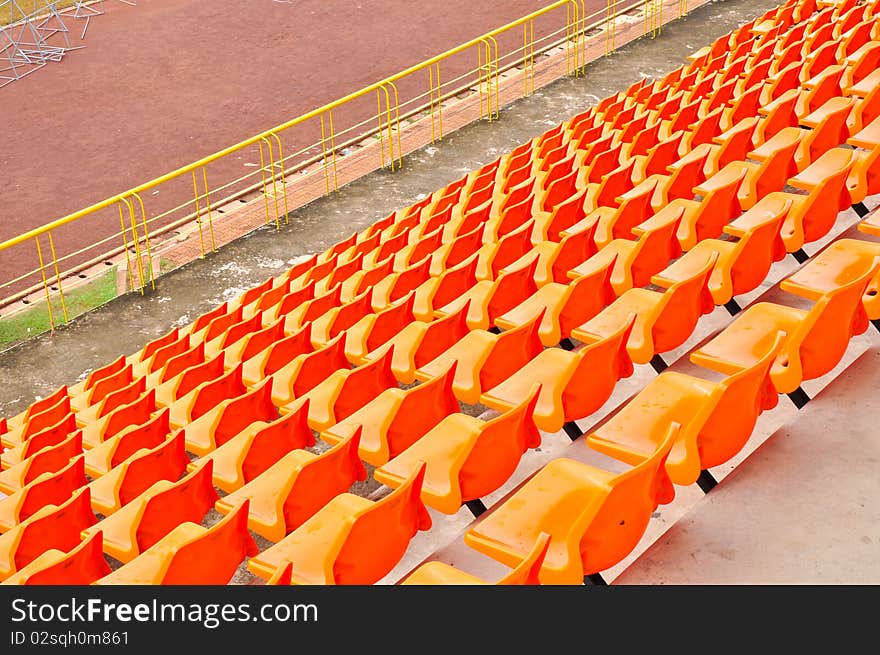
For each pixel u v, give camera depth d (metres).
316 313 9.48
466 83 21.61
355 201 14.01
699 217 8.12
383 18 25.78
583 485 5.04
